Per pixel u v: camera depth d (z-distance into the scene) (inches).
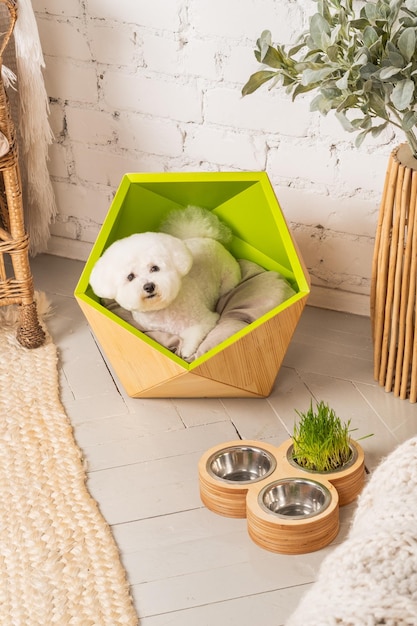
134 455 70.9
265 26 81.0
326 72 62.3
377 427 73.5
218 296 80.7
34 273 98.3
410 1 60.7
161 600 57.6
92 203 98.0
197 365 71.6
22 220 81.0
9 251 81.7
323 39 63.0
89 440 72.8
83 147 95.2
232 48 83.1
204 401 77.2
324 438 64.2
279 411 75.8
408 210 68.7
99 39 88.4
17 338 85.7
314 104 66.6
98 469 69.5
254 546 61.7
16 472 68.8
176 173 77.6
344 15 64.2
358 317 89.6
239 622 55.7
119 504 65.9
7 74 85.3
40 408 76.2
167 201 80.4
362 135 66.8
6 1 71.9
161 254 72.5
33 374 80.9
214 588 58.4
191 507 65.5
